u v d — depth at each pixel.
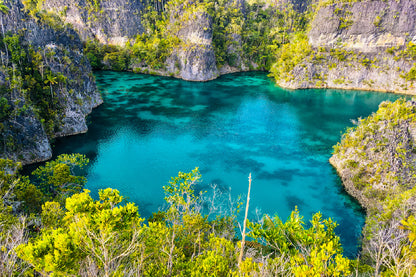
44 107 71.44
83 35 165.00
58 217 27.92
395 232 29.56
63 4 161.88
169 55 151.38
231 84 138.12
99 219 11.94
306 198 50.88
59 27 87.94
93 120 87.50
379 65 126.50
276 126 85.62
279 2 195.50
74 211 12.86
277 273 13.91
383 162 50.22
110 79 138.75
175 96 115.81
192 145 72.25
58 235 11.43
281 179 56.75
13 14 72.88
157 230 20.61
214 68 151.38
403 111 53.84
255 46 170.62
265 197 50.81
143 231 15.22
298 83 131.00
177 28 152.25
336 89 130.00
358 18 126.88
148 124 85.69
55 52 80.31
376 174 50.09
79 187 42.88
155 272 15.58
